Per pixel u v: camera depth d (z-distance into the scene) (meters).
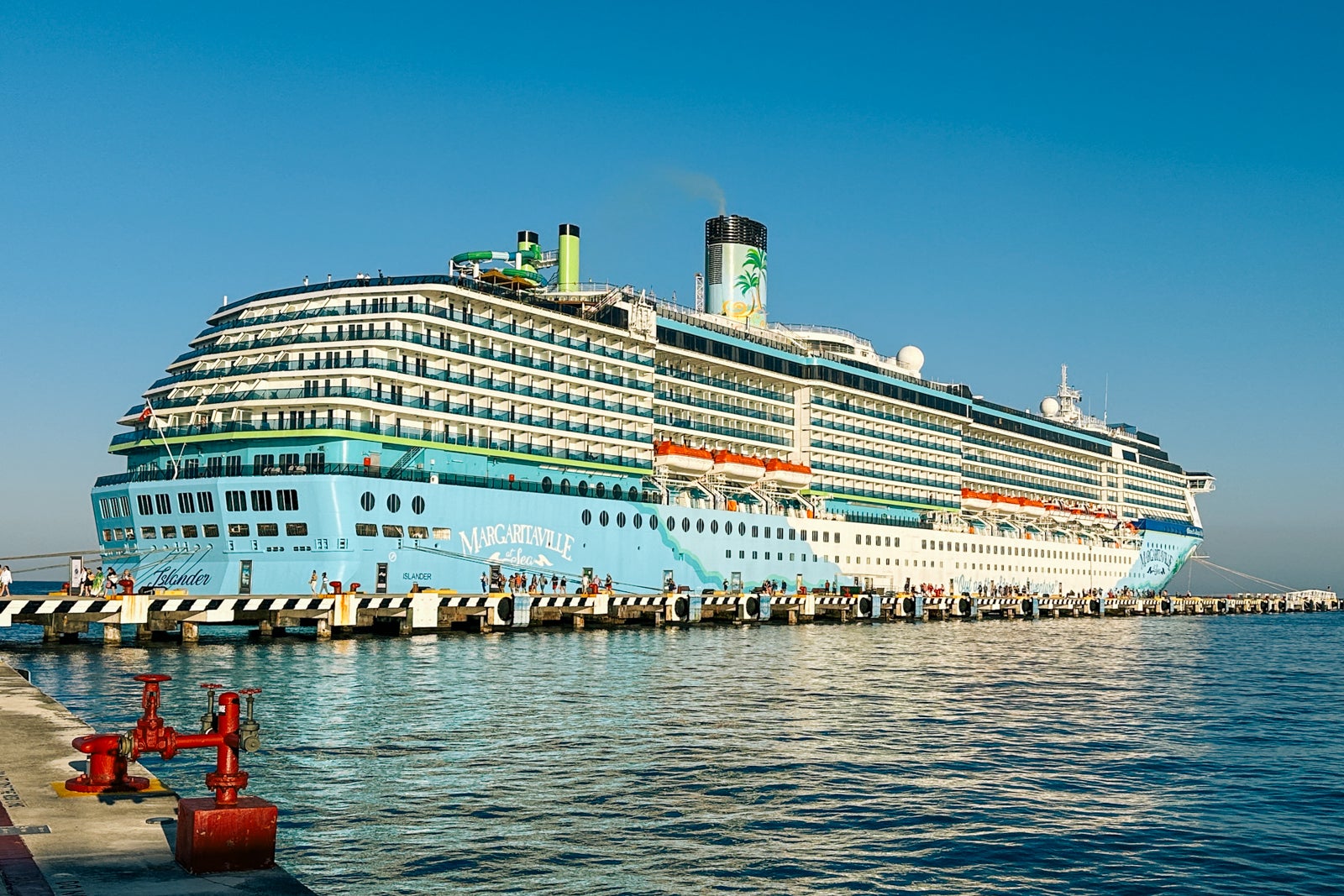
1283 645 91.12
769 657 60.72
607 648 63.44
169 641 60.47
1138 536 163.62
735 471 98.69
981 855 21.08
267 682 42.91
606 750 30.03
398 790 24.48
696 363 99.62
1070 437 155.25
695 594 92.25
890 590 114.62
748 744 31.55
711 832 21.89
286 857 19.33
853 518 113.06
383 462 72.94
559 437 84.31
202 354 76.50
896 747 31.92
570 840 21.00
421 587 71.31
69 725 20.53
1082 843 22.11
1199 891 19.38
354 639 64.44
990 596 125.94
